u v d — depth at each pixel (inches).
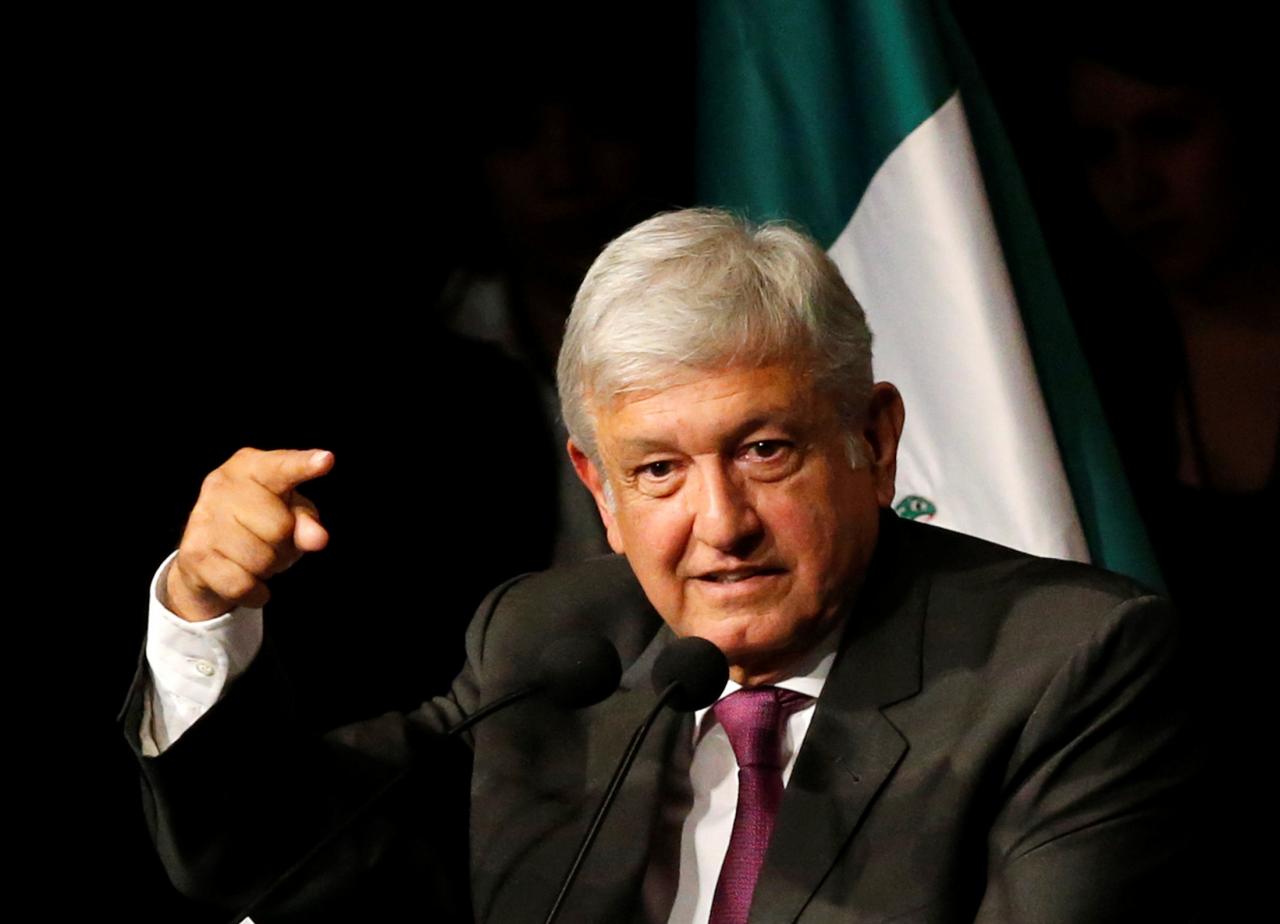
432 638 383.9
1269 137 412.5
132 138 383.6
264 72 389.1
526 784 250.5
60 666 373.1
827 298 220.7
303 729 246.5
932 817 221.3
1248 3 407.8
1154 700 226.1
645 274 216.5
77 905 368.2
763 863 224.1
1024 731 223.1
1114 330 425.1
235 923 212.1
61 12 378.6
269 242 390.3
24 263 377.1
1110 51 413.4
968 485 335.3
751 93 362.9
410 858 255.1
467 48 392.2
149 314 383.6
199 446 385.4
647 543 221.9
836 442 222.8
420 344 392.2
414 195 393.1
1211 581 415.8
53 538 374.9
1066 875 218.1
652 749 243.8
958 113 347.9
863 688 232.5
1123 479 358.6
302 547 211.8
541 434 389.1
